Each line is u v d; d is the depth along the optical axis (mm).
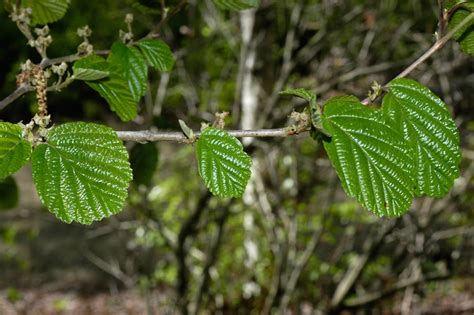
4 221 2592
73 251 2475
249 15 1431
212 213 1397
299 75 1802
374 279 1617
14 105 1664
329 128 453
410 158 451
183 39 1603
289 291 1382
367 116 456
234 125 1363
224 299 1569
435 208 1443
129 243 1593
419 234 1410
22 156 434
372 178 446
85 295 2188
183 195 1613
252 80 1526
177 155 1647
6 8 549
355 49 1691
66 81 515
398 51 1606
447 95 1214
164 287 1765
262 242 1564
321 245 1903
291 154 1480
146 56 572
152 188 1577
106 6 2494
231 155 456
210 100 1691
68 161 440
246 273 1598
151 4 647
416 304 1573
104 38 2506
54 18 612
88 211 435
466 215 1530
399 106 465
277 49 1757
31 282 2250
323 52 1692
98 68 543
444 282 1864
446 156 461
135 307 2104
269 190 1541
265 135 461
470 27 497
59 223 2678
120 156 445
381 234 1439
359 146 451
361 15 1608
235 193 451
